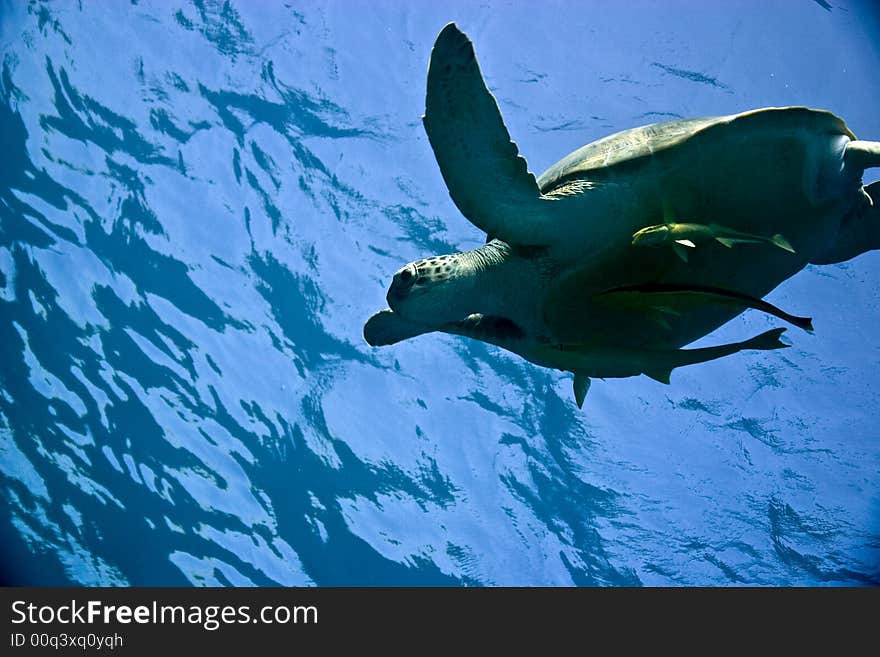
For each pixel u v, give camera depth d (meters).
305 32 10.87
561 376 10.02
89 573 9.54
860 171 3.00
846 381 9.82
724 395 9.94
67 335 10.14
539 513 9.62
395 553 9.45
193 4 10.98
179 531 9.63
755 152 2.84
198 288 10.18
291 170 10.41
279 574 9.42
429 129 2.71
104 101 10.65
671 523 9.50
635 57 10.68
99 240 10.37
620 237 2.90
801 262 3.26
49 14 10.90
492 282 3.07
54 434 9.91
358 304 10.02
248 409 9.93
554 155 10.14
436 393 9.96
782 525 9.41
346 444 9.80
